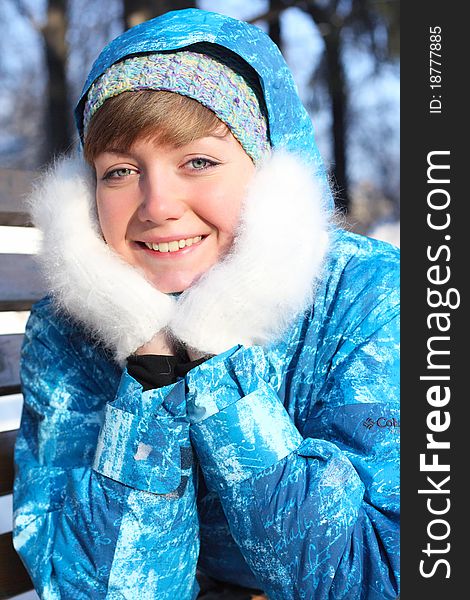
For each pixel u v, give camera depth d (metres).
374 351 0.85
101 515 0.84
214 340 0.82
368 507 0.80
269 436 0.80
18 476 0.99
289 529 0.77
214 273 0.82
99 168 0.85
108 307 0.86
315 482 0.78
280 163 0.85
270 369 0.89
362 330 0.87
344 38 4.70
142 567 0.84
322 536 0.76
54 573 0.86
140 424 0.83
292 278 0.83
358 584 0.76
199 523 0.97
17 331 1.34
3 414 1.57
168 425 0.83
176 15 0.87
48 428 0.98
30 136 5.08
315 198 0.87
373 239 1.00
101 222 0.87
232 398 0.81
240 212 0.83
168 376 0.85
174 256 0.84
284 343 0.90
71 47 4.89
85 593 0.84
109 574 0.83
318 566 0.77
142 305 0.85
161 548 0.85
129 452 0.84
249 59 0.82
